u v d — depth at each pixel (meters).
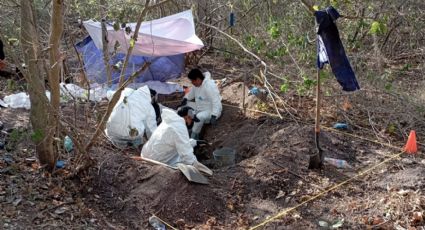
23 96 6.64
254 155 5.78
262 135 6.12
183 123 5.41
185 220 4.41
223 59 9.97
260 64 7.54
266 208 4.55
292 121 6.42
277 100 7.05
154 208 4.50
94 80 7.30
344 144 5.73
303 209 4.52
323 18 4.50
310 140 5.62
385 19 7.13
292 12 8.05
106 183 4.75
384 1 8.20
